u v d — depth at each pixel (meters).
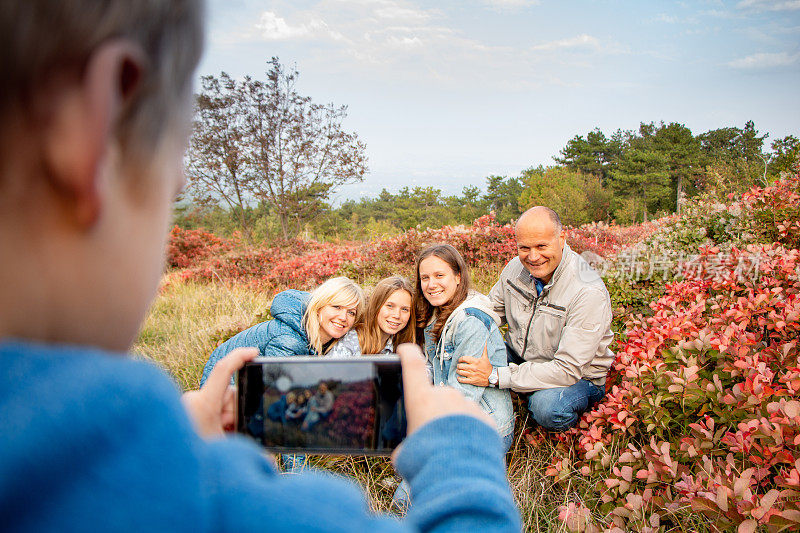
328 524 0.29
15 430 0.22
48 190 0.25
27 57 0.23
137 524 0.23
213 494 0.27
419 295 3.55
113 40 0.25
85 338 0.28
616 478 2.60
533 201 50.44
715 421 2.61
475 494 0.37
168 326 6.81
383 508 2.65
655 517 2.18
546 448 3.21
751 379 2.51
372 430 0.79
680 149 61.00
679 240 6.31
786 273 3.77
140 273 0.29
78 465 0.22
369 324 3.47
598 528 2.30
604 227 10.32
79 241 0.26
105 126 0.25
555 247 3.12
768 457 2.13
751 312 3.21
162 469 0.25
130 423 0.25
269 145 17.50
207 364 3.41
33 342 0.26
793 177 6.34
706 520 2.24
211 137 16.56
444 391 0.49
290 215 18.70
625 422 2.84
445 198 75.31
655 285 4.93
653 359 2.93
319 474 0.34
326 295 3.27
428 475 0.40
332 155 17.72
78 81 0.25
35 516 0.22
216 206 18.33
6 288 0.25
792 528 1.82
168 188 0.31
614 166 66.19
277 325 3.33
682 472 2.30
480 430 0.44
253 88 16.72
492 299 3.82
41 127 0.24
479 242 8.72
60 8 0.24
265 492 0.29
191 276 10.95
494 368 3.12
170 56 0.28
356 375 0.79
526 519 2.54
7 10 0.23
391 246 9.62
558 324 3.22
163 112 0.28
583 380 3.23
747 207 6.23
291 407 0.79
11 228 0.25
